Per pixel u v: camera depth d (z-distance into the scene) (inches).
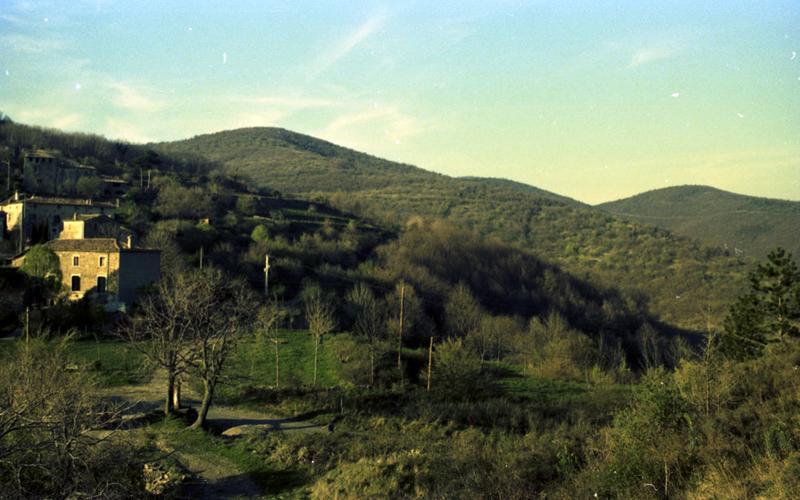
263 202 5492.1
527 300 3385.8
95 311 2098.9
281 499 981.8
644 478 600.4
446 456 1053.8
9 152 5007.4
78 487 644.7
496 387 1932.8
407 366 2075.5
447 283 3314.5
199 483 1028.5
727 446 625.3
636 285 4458.7
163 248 2785.4
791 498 484.1
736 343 1603.1
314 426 1445.6
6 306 2119.8
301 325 2517.2
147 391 1604.3
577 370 2165.4
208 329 1379.2
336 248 3804.1
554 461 820.6
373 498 894.4
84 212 3452.3
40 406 663.8
